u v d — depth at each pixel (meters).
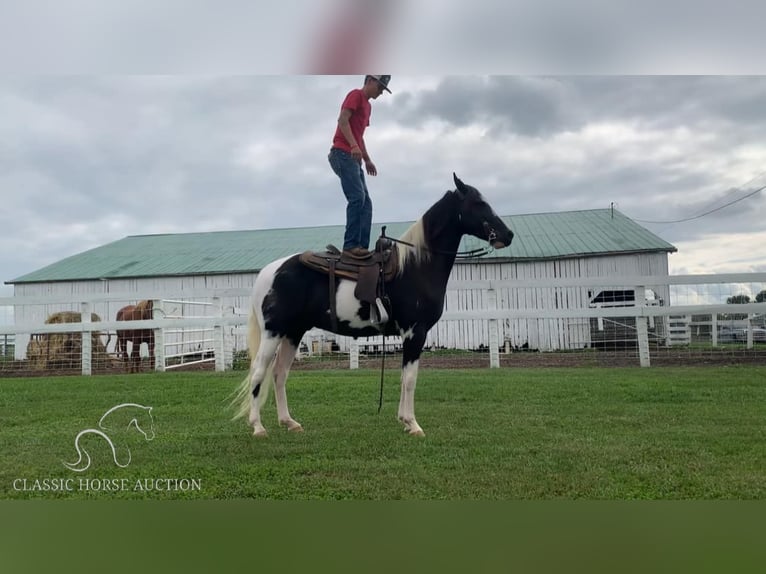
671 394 5.28
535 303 13.09
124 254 17.28
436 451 3.61
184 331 11.34
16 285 15.89
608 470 3.21
